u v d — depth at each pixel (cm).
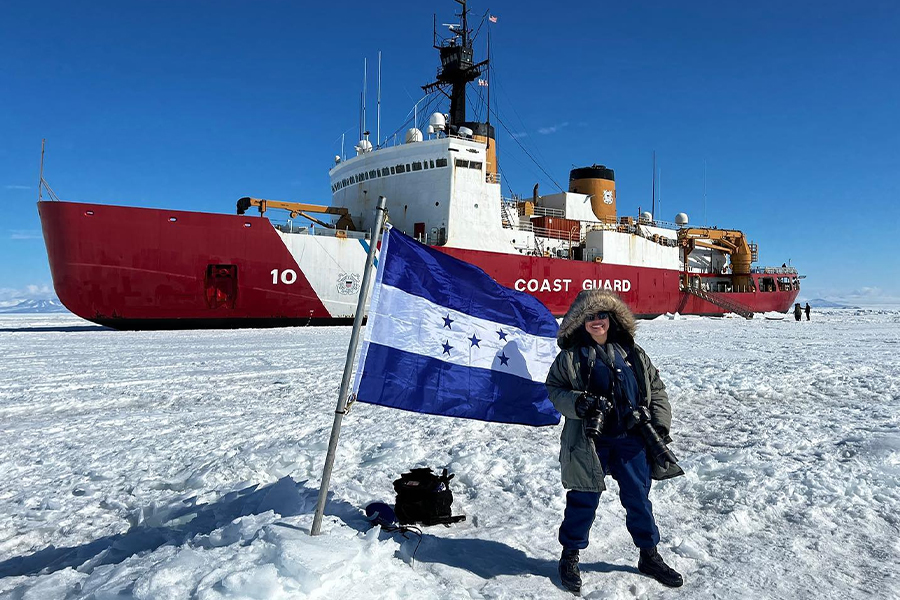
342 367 1270
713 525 384
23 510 429
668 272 3972
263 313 2469
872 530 375
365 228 2975
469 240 2836
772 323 3425
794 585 299
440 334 380
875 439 603
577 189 4034
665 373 1145
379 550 289
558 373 306
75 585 280
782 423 712
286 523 322
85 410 820
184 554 272
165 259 2267
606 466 306
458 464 525
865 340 2073
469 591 277
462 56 3144
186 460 556
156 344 1789
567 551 296
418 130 2914
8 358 1423
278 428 696
